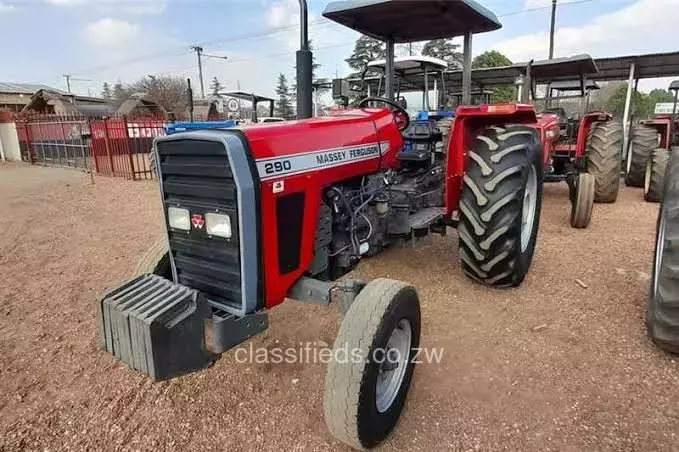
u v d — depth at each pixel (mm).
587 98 8297
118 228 5945
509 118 3693
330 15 3332
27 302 3559
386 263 3967
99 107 30547
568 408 2115
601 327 2807
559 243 4473
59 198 8602
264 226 1897
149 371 1675
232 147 1769
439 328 2875
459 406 2162
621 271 3688
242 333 1883
